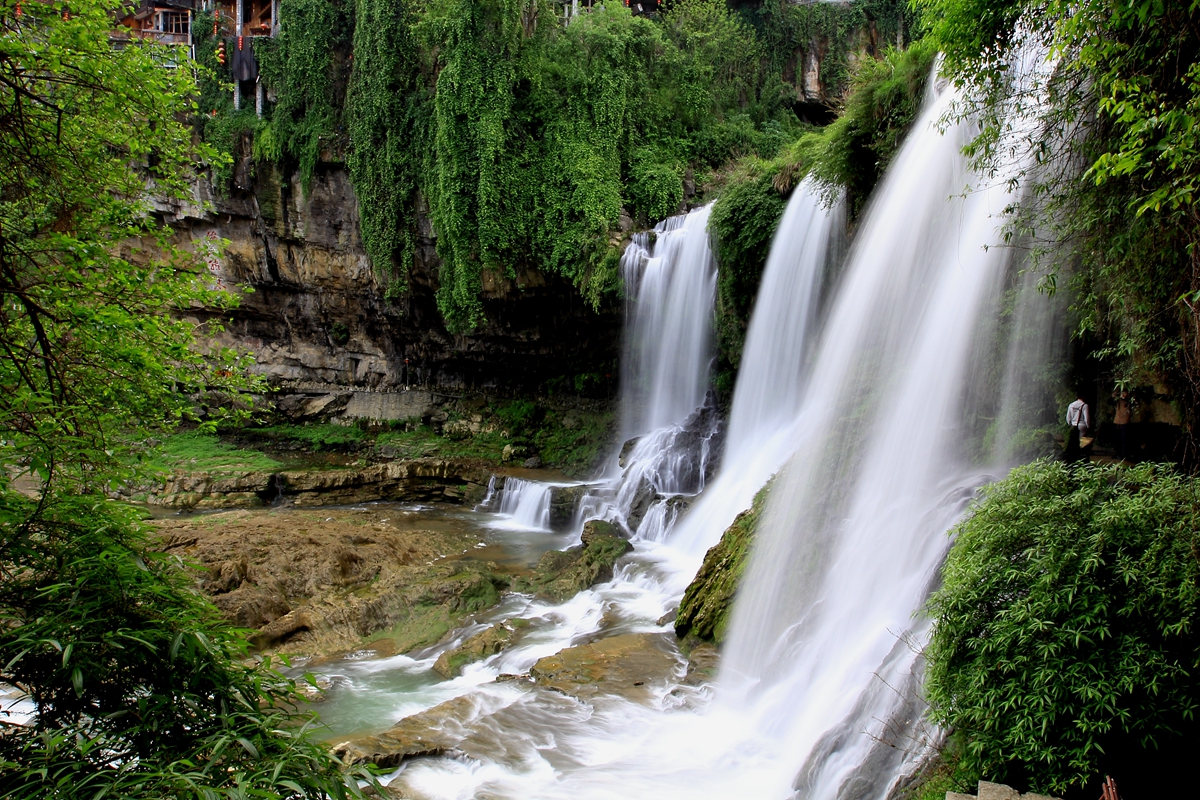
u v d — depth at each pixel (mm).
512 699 8836
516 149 23203
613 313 23484
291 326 28438
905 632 6703
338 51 25812
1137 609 4527
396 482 22141
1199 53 5203
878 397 10586
